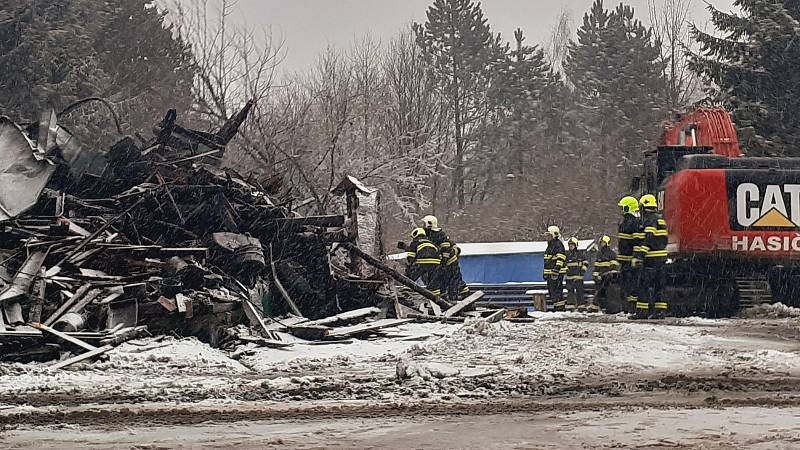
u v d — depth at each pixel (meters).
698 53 46.50
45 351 13.38
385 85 54.09
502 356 14.57
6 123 17.12
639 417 8.47
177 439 7.49
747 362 13.80
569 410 9.14
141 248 16.48
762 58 44.62
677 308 24.75
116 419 8.68
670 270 24.86
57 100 38.12
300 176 36.59
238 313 17.34
